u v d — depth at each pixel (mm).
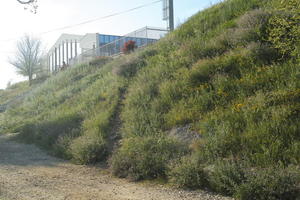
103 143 9828
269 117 7539
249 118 7672
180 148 7895
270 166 5930
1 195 6023
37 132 14312
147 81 13203
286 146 6523
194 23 16828
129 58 16766
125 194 6230
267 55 10289
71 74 25844
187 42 14609
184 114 9609
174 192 6258
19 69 44969
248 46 10883
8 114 23406
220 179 6047
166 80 12234
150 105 11289
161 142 8117
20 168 9000
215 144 7277
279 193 5191
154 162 7492
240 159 6637
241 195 5441
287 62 9367
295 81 8383
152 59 15477
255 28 11703
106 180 7523
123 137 10297
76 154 9719
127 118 11414
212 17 16156
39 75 45625
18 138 15805
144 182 7180
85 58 33438
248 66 10289
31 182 7242
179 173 6621
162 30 26062
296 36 7574
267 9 12859
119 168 8016
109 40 37219
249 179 5617
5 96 41938
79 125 12953
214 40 13195
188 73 11461
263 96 8281
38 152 11930
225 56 11336
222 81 10062
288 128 6828
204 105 9531
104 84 16984
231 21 14078
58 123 13992
